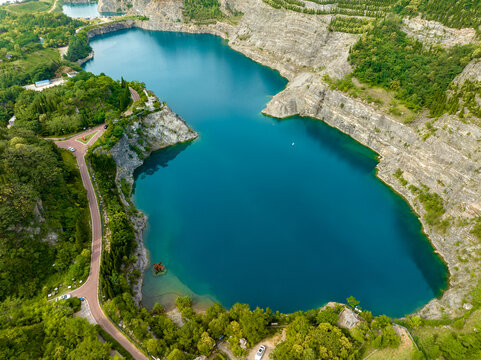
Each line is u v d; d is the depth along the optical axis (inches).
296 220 5290.4
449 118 5275.6
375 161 6560.0
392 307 3949.3
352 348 3036.4
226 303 4001.0
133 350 3161.9
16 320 3171.8
